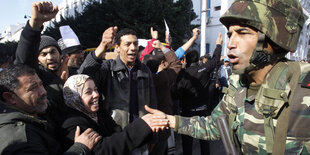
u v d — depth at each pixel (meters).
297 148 0.92
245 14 0.96
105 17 11.93
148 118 1.56
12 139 1.03
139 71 2.15
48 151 1.24
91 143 1.30
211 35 13.51
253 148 1.05
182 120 1.50
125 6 11.76
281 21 0.96
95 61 1.85
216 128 1.36
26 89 1.25
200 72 3.10
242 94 1.16
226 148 1.19
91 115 1.64
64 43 2.37
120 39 2.08
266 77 1.05
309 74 0.94
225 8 11.55
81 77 1.58
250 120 1.06
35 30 1.57
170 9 11.99
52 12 1.58
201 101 3.18
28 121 1.21
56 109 1.58
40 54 1.97
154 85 2.35
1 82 1.25
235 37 1.03
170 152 2.73
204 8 7.16
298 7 1.01
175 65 2.63
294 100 0.94
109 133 1.79
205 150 3.09
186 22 13.23
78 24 14.05
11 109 1.21
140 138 1.51
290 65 1.02
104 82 2.04
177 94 3.20
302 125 0.91
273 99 0.98
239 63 1.04
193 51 3.81
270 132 0.98
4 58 2.19
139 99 2.12
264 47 1.02
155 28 11.61
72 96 1.54
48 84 1.73
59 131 1.47
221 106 1.34
